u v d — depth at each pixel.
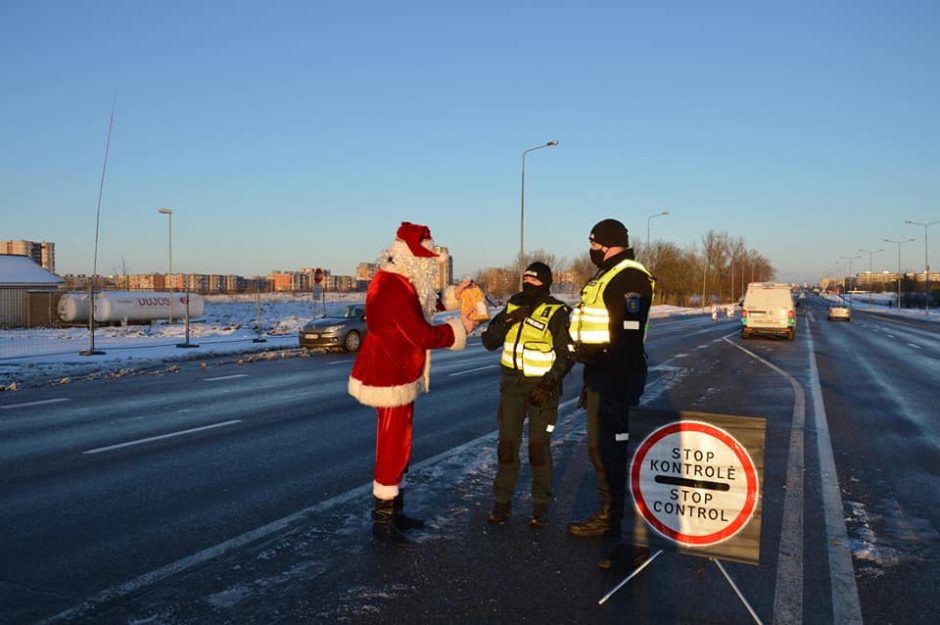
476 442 7.89
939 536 4.99
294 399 11.21
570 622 3.60
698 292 103.38
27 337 26.17
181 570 4.21
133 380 13.68
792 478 6.43
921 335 32.56
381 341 4.64
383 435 4.70
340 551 4.54
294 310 55.09
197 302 37.75
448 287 5.09
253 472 6.55
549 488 5.12
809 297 163.00
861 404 10.92
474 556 4.47
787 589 4.05
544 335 5.03
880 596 3.98
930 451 7.66
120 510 5.39
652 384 12.95
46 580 4.07
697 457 4.06
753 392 12.00
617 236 4.63
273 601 3.80
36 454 7.29
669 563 4.42
